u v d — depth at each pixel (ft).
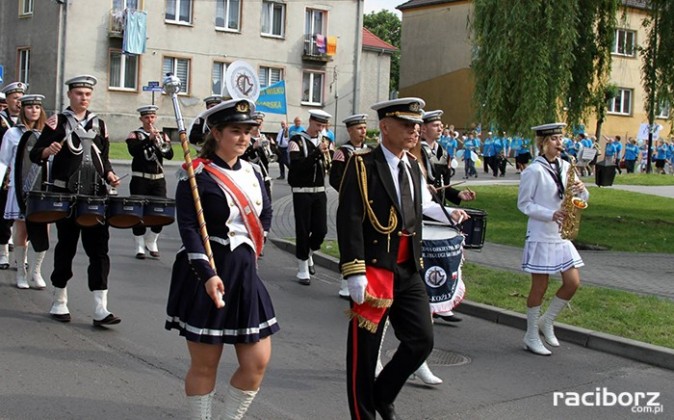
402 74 178.29
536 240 25.05
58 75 121.29
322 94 142.72
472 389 21.48
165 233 46.73
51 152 23.82
